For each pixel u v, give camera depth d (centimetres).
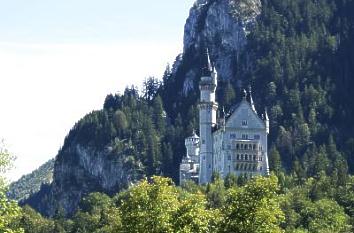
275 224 12269
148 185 11719
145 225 11275
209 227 11825
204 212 11688
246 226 11706
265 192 11981
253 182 12075
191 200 11750
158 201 11481
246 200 11906
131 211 11431
